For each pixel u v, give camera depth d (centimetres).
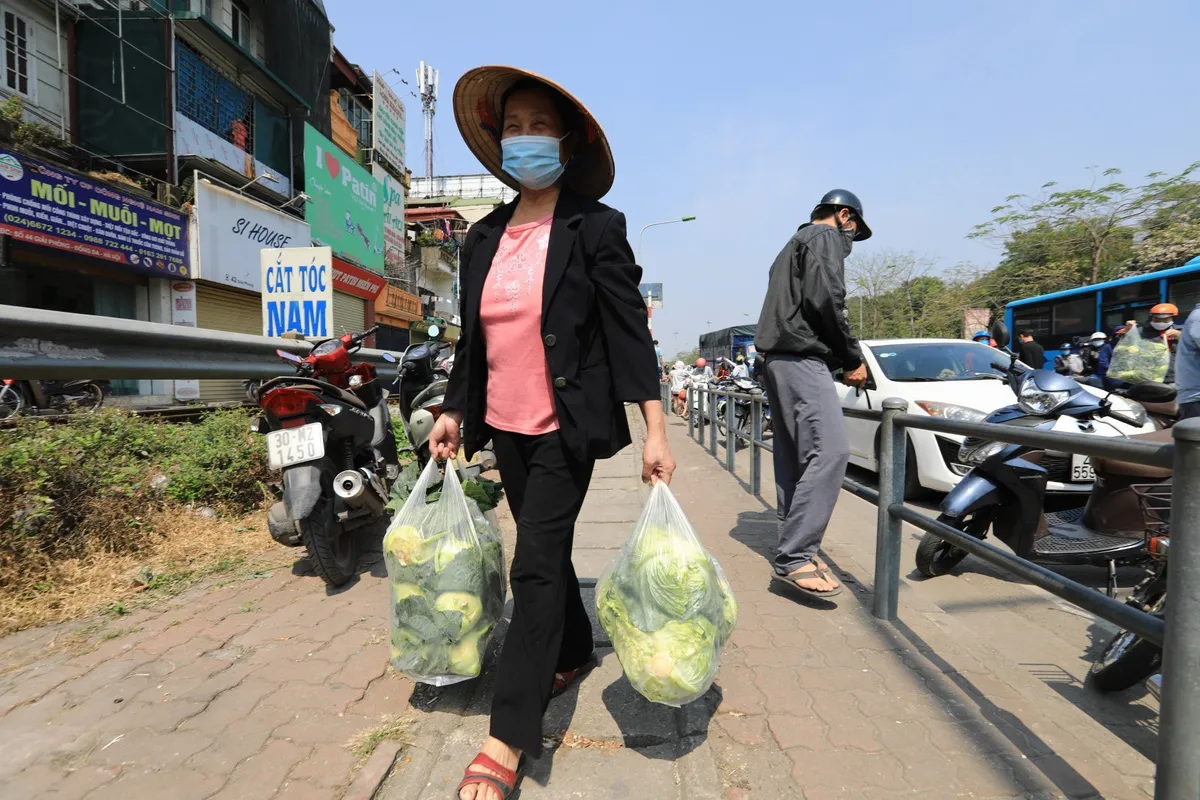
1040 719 212
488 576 221
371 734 202
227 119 1339
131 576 326
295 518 293
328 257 626
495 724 173
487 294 191
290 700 221
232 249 1292
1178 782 129
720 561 375
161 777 182
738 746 197
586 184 209
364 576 347
